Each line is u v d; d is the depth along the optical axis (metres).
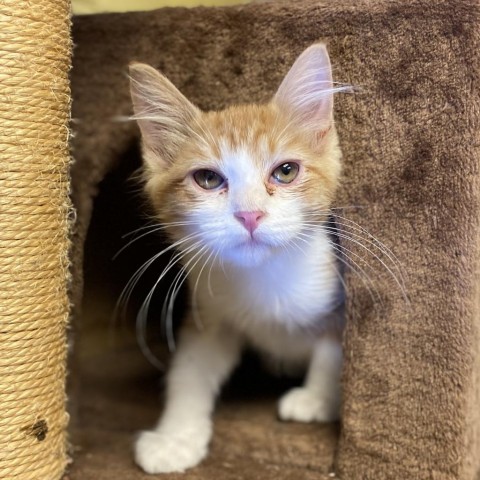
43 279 0.21
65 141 0.22
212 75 0.27
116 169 0.30
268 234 0.23
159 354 0.37
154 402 0.32
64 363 0.23
